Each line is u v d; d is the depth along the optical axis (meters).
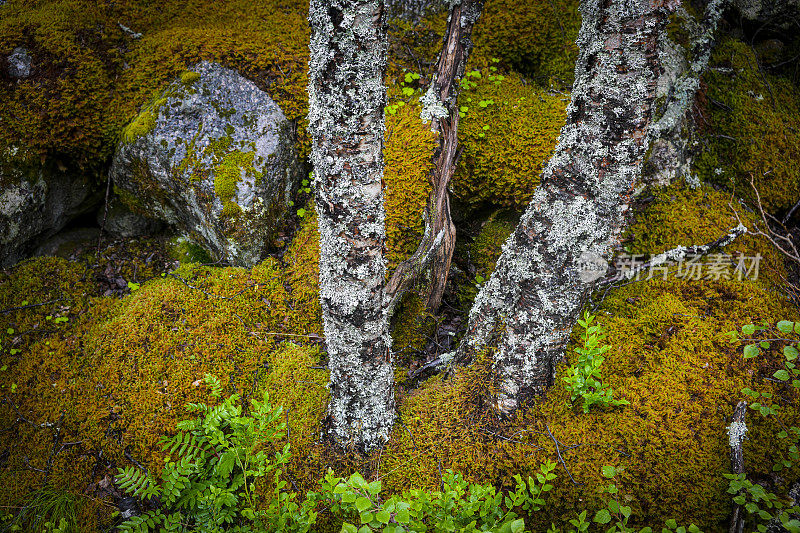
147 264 4.40
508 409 3.16
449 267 4.12
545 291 2.87
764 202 4.68
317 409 3.31
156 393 3.36
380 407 3.04
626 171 2.61
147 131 4.12
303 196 4.62
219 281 4.03
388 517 1.88
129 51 4.50
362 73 2.27
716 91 4.98
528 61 4.84
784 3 5.10
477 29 4.83
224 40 4.54
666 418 3.10
